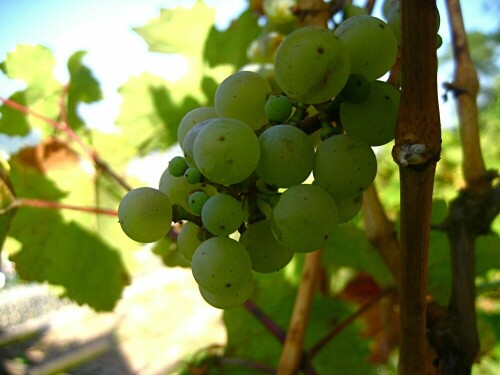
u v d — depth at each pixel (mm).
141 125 232
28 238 212
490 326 228
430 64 84
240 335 228
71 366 583
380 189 472
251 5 231
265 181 99
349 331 230
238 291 105
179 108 234
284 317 229
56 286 218
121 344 625
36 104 219
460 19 166
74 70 221
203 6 230
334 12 155
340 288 232
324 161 97
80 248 220
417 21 83
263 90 109
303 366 162
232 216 95
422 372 103
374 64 99
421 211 90
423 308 98
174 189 111
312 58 87
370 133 99
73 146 221
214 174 92
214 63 233
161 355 578
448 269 181
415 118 85
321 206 94
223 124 93
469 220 138
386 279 211
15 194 205
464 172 148
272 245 105
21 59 216
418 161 84
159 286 761
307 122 102
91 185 223
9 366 555
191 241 110
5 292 731
